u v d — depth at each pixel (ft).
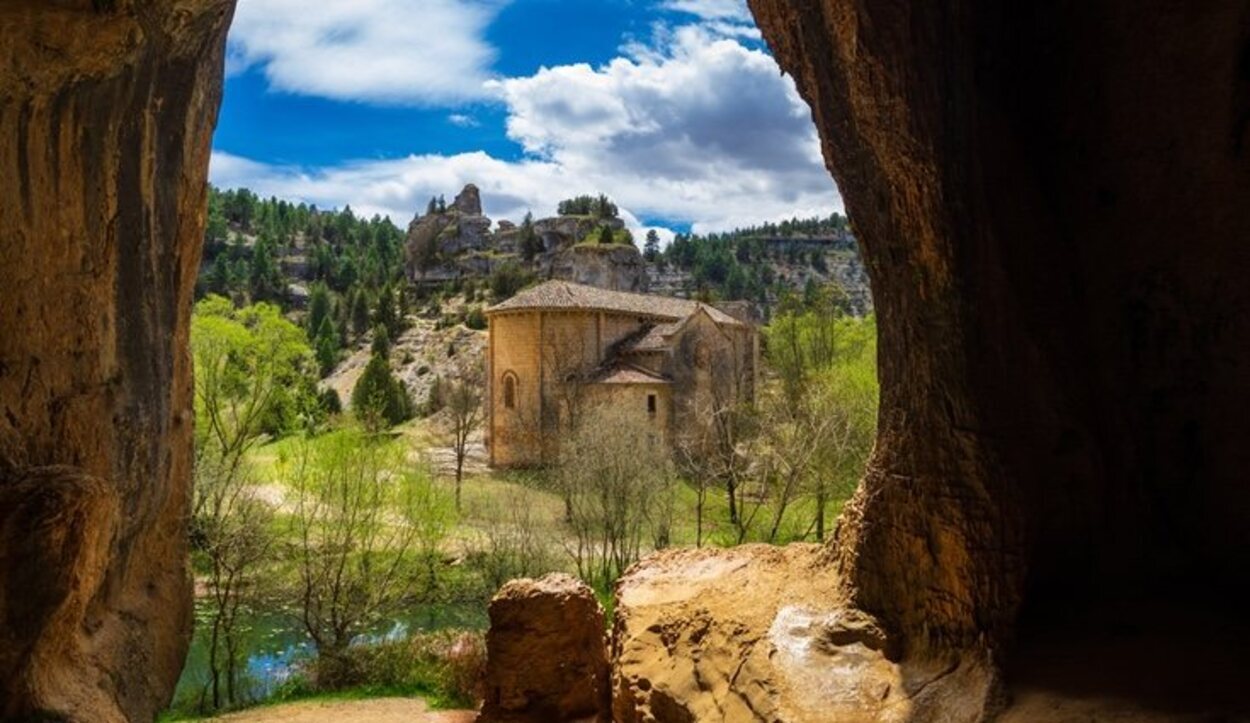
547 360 179.32
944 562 25.81
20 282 24.81
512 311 182.19
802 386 146.92
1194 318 24.72
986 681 23.02
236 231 609.01
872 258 30.04
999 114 26.27
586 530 109.09
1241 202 23.88
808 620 29.30
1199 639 21.76
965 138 25.17
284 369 129.80
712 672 29.45
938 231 25.40
